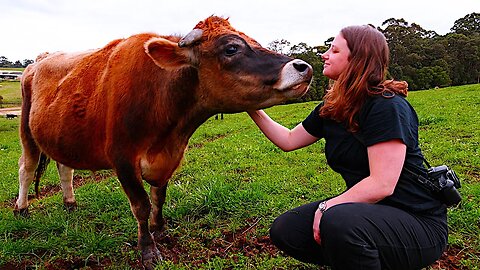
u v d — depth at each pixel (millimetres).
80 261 4309
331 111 3107
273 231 3516
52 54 5578
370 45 2922
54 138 4777
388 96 2895
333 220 2834
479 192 5449
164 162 4188
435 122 12562
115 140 4070
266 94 3369
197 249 4430
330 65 3129
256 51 3443
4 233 4965
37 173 6012
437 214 3053
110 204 5941
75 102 4469
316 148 9625
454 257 3980
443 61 69250
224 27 3604
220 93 3555
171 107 3877
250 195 5645
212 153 9883
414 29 82750
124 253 4395
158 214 4754
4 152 14602
